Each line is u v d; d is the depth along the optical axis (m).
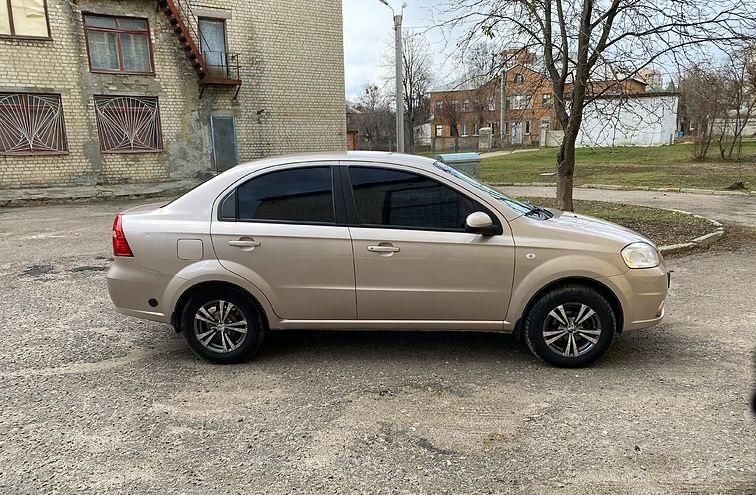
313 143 21.27
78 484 2.71
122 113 17.80
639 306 3.99
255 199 4.15
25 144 16.45
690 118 26.92
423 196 4.09
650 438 3.08
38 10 16.14
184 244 4.09
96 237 10.11
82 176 17.36
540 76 10.12
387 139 57.25
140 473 2.80
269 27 19.84
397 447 3.04
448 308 4.06
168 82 18.38
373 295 4.06
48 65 16.47
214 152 19.53
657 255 4.14
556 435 3.13
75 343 4.73
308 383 3.88
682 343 4.57
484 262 3.97
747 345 4.48
